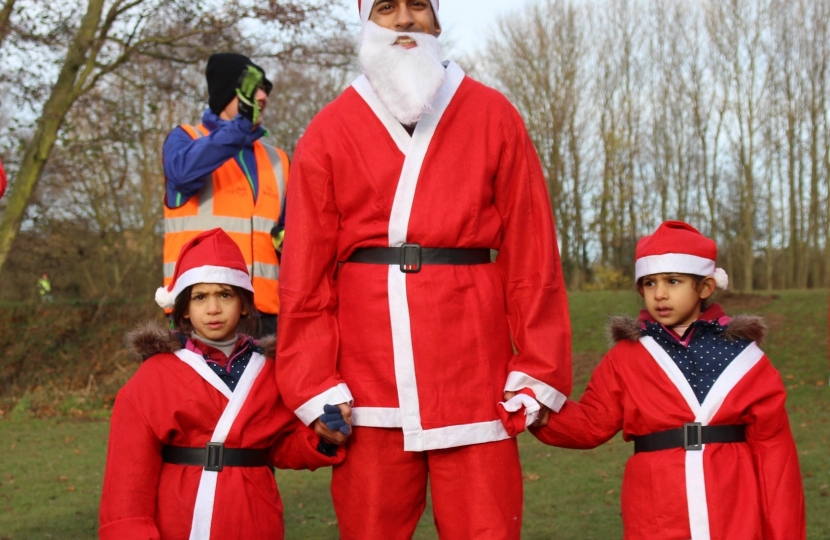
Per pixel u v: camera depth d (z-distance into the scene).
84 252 20.12
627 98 33.62
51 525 5.44
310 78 23.61
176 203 3.96
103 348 14.70
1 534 5.20
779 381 3.11
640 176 33.97
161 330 3.12
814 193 32.31
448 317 2.80
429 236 2.82
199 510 2.93
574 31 31.53
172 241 3.98
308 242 2.93
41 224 17.86
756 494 3.01
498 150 2.95
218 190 3.96
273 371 3.15
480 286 2.88
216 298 3.17
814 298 16.52
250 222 3.98
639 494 3.12
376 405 2.83
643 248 3.31
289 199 3.02
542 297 2.92
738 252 33.31
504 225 2.99
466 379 2.81
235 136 3.81
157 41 13.16
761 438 3.07
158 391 3.01
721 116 33.06
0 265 13.17
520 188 2.96
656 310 3.27
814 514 5.23
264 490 3.07
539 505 5.76
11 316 14.90
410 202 2.83
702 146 33.38
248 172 4.04
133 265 20.75
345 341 2.92
